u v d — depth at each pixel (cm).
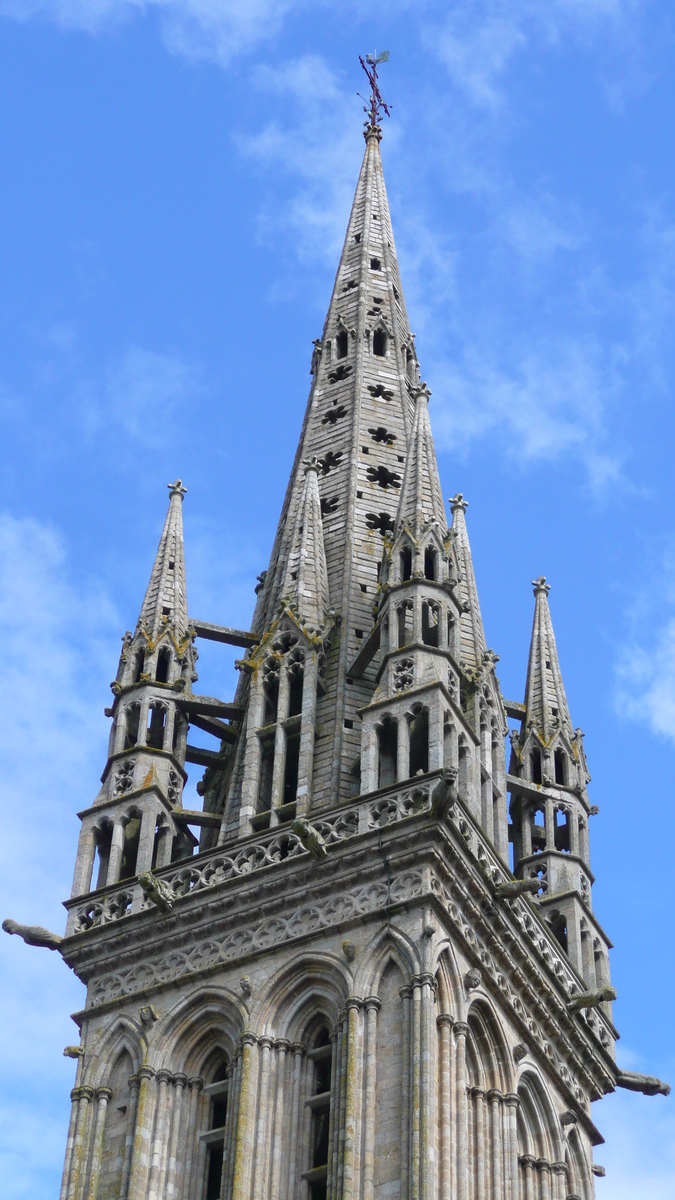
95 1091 7406
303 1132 7125
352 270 10000
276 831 7612
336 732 7975
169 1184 7188
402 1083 6919
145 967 7588
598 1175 7919
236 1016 7350
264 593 9006
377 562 8706
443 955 7225
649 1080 8100
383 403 9369
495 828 7981
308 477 8794
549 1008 7744
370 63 11006
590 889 8469
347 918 7312
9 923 7731
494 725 8181
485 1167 7188
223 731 8356
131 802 7975
